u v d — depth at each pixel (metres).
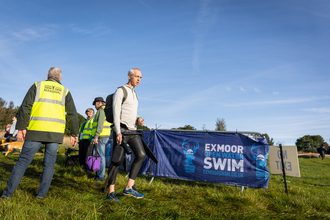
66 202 2.82
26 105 2.82
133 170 3.23
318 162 16.91
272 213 2.89
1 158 7.45
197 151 4.99
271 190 4.50
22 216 2.12
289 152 4.60
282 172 4.66
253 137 4.66
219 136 4.90
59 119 3.03
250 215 2.76
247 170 4.56
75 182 4.30
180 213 2.66
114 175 3.09
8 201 2.46
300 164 14.80
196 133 5.09
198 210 2.87
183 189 4.16
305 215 2.85
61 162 7.25
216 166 4.79
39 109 2.91
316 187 5.75
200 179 4.84
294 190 4.67
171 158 5.17
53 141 2.94
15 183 2.73
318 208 3.26
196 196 3.62
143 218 2.46
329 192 4.72
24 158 2.81
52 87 3.04
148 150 3.33
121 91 3.17
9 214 2.14
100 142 4.86
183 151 5.10
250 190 4.38
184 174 4.99
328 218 2.72
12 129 10.19
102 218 2.41
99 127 4.60
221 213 2.80
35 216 2.22
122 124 3.16
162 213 2.65
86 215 2.36
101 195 3.31
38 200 2.78
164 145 5.28
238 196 3.62
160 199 3.32
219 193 3.91
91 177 5.01
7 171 5.01
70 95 3.24
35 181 3.99
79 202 2.84
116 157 3.06
